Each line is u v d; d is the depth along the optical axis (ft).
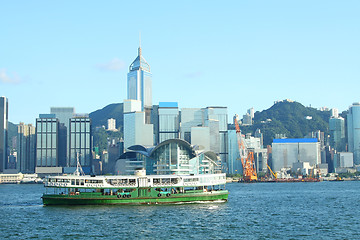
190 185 565.53
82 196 538.47
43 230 404.36
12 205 615.57
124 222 438.40
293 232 394.93
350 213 529.86
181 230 401.49
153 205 546.67
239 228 413.59
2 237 377.91
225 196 618.44
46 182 551.59
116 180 539.70
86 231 397.39
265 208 579.48
